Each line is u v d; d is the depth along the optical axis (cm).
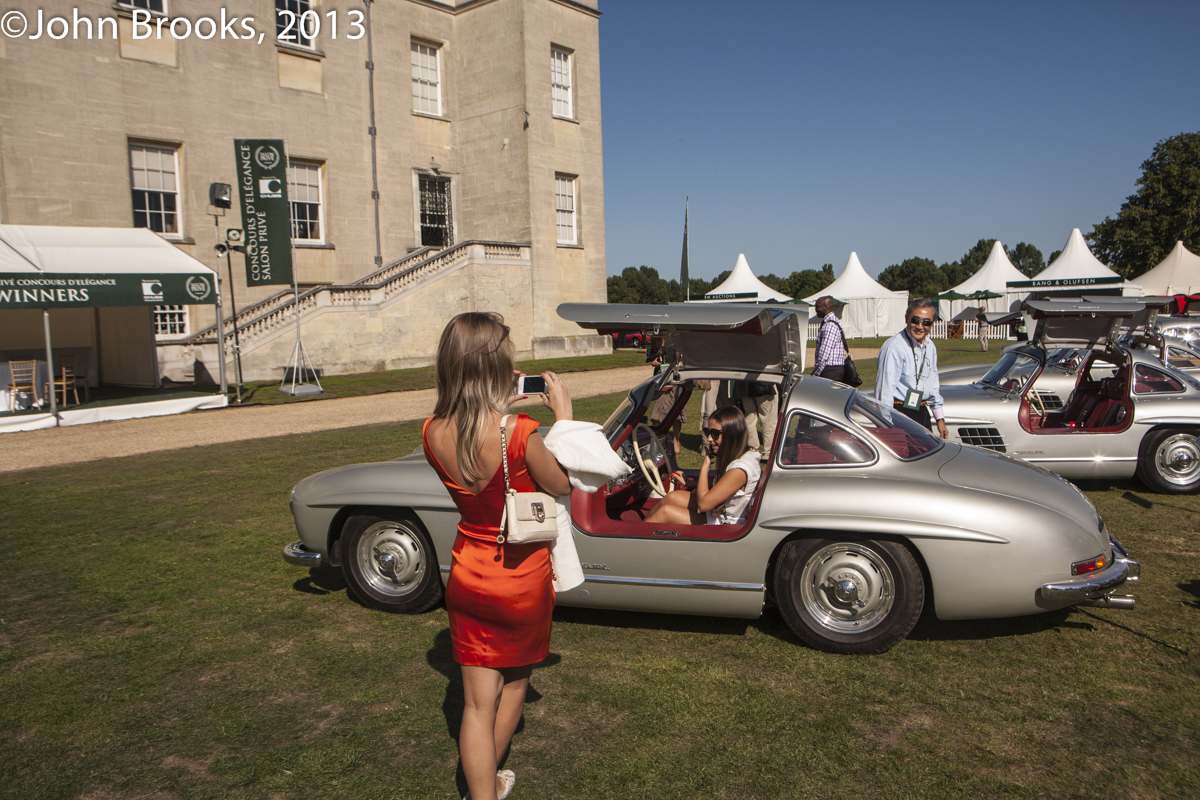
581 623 422
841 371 909
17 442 1086
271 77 2091
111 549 562
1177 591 445
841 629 376
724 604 387
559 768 285
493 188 2505
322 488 441
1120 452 657
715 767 285
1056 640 386
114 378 1675
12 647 397
